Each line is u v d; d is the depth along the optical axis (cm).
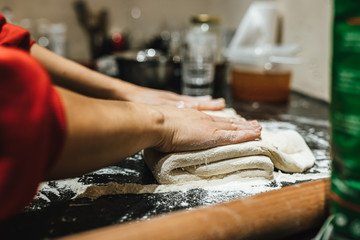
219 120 63
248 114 104
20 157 31
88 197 52
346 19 31
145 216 47
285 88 120
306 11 123
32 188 34
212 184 56
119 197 52
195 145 55
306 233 43
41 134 32
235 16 180
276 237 39
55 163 37
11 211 33
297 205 40
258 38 131
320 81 119
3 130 31
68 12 202
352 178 33
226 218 37
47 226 44
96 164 44
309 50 124
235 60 122
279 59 113
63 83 72
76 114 39
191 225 35
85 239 32
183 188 55
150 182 57
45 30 183
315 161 67
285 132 71
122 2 209
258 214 38
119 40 197
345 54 32
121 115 45
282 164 60
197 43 128
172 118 55
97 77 76
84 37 209
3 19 60
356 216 33
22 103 31
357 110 31
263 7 129
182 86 139
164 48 187
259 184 56
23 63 32
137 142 48
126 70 134
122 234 33
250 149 56
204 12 217
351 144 32
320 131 88
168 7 213
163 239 33
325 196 42
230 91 140
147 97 79
